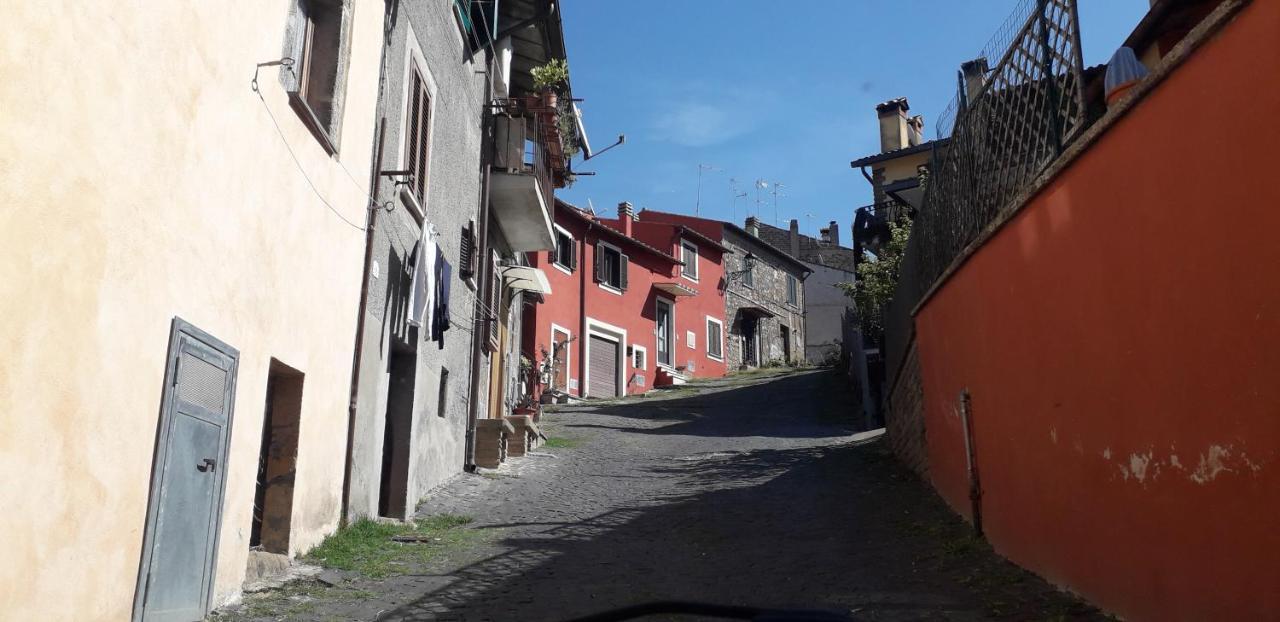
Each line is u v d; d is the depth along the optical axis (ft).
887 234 83.92
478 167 45.03
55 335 13.43
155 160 15.94
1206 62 13.48
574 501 35.35
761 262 131.13
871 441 48.08
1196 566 14.15
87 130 13.98
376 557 24.75
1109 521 17.22
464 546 27.04
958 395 28.50
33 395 12.99
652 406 76.69
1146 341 15.60
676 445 52.16
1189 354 14.20
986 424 25.25
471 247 43.01
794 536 28.35
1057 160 18.83
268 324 21.25
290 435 23.21
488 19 45.85
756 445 51.13
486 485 38.65
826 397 76.28
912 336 36.04
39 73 12.86
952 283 28.68
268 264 21.09
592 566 24.71
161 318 16.37
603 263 97.96
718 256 120.47
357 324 27.71
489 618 19.22
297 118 22.41
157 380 16.29
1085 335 18.12
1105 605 17.37
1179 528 14.66
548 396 81.46
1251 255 12.51
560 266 90.94
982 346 25.49
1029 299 21.30
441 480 37.70
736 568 24.31
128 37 14.98
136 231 15.44
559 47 53.93
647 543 27.89
